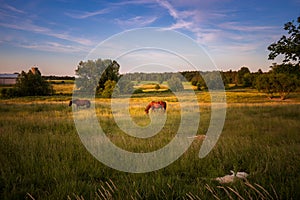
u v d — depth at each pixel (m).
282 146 5.55
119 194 3.18
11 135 6.45
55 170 3.99
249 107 17.12
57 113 13.19
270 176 3.76
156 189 3.43
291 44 8.54
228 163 4.65
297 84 31.89
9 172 3.98
